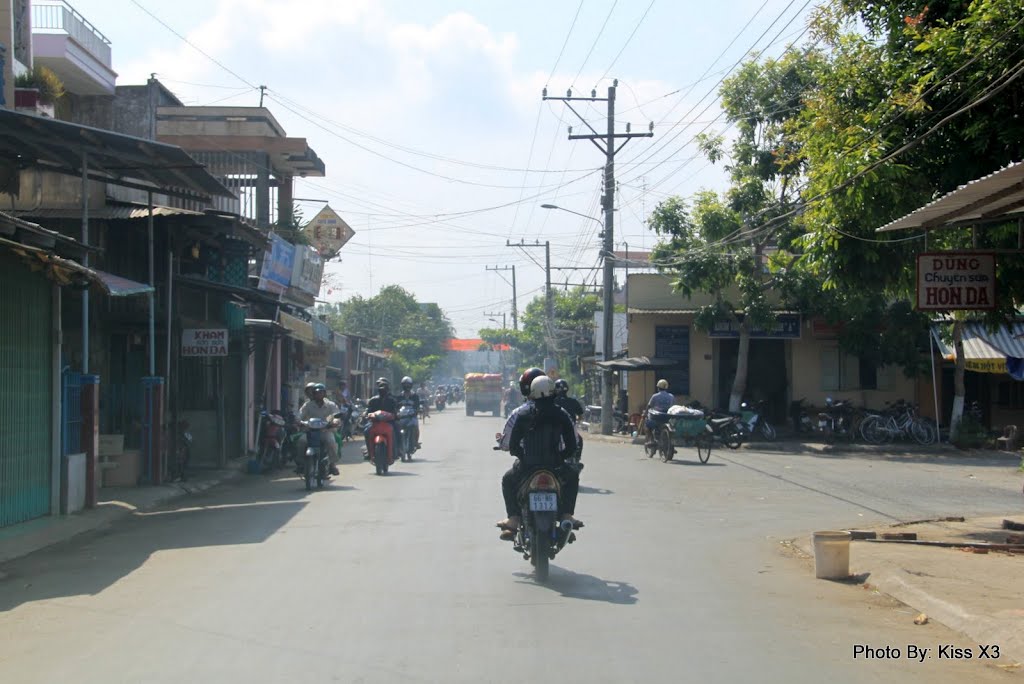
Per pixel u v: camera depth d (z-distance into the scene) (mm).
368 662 5934
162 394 17141
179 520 13188
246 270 23469
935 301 10477
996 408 32812
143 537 11609
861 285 14469
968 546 10500
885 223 13297
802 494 16281
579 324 61594
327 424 17109
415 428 22922
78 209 17031
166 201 20703
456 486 16781
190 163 13609
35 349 12617
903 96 12469
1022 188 8812
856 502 15250
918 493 16688
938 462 23938
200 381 22234
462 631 6727
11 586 8570
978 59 11109
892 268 14180
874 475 20062
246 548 10484
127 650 6273
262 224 27797
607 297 34219
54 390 13078
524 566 9281
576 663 5934
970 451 27250
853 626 7051
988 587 8078
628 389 34719
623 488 16859
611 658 6051
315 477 16969
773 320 29891
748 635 6707
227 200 25656
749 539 11367
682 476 19234
